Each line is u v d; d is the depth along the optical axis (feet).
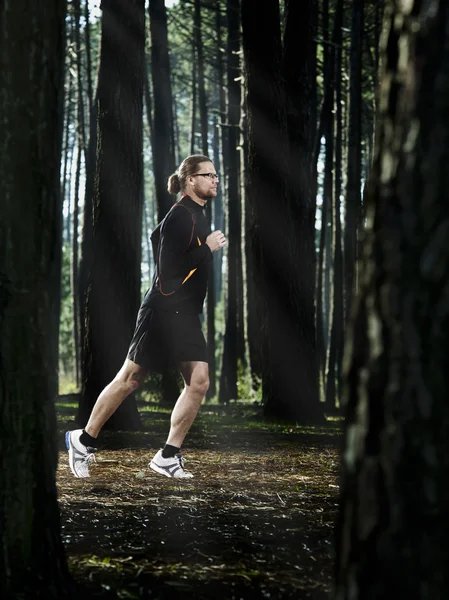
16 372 8.57
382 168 6.57
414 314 6.20
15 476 8.56
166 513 13.80
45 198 8.84
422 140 6.26
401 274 6.28
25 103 8.69
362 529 6.46
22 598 8.38
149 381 54.75
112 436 27.45
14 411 8.56
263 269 37.32
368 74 82.33
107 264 30.63
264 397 37.78
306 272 38.37
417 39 6.35
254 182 37.17
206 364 18.34
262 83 36.73
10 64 8.65
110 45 30.55
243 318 79.46
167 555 10.81
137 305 31.17
